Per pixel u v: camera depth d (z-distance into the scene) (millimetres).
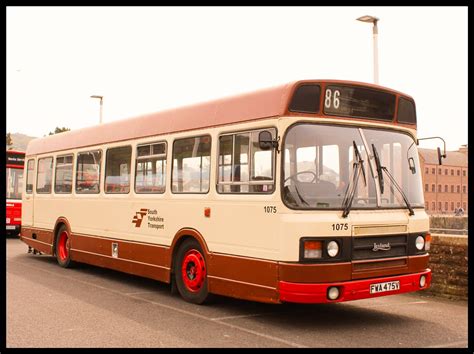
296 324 7875
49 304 9055
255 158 7883
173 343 6789
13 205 22391
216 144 8656
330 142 7691
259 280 7652
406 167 8383
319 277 7137
